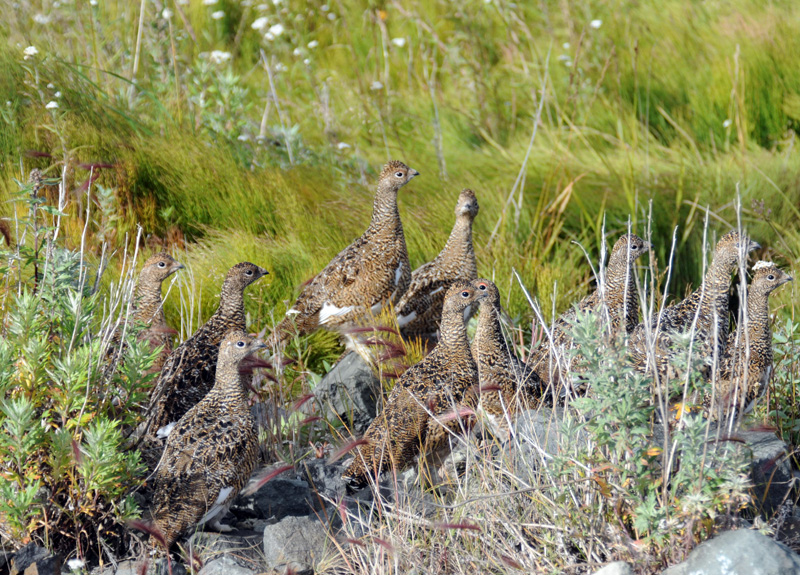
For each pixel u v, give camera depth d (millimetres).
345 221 14070
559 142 16812
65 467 6758
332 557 6730
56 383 6902
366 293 11367
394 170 11344
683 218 14930
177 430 7500
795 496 7332
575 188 15398
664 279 13938
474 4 22672
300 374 10914
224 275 12141
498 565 6227
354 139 18031
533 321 10727
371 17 23766
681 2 21578
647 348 6676
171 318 11656
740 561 5418
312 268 12719
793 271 12508
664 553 5871
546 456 6711
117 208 12930
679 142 17797
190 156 14320
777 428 8180
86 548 6898
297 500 7797
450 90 20438
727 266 9234
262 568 6730
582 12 21969
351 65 22344
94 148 13609
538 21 22594
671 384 6340
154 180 13758
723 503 5859
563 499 6363
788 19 19844
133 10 18766
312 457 8969
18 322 6941
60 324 7348
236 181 14117
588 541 6191
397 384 8414
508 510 6609
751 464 6812
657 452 5945
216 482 7125
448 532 6461
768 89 18438
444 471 8031
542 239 14414
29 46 14695
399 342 10547
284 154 16219
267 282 12242
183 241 13273
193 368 9102
